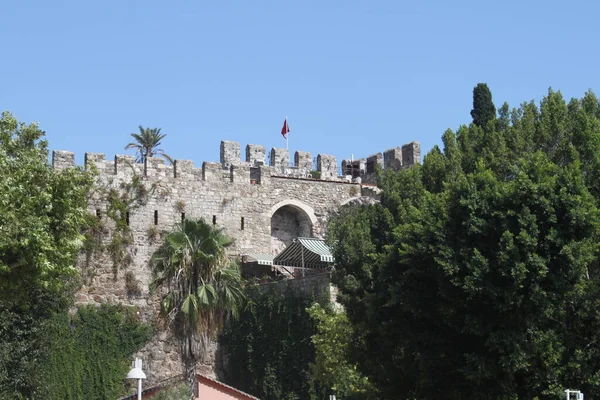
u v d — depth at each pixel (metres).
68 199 44.25
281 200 89.56
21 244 41.06
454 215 49.81
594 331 48.50
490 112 84.06
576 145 55.69
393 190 65.81
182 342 65.00
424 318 51.28
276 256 83.62
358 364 59.69
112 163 83.31
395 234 52.94
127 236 82.06
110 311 79.62
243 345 80.00
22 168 43.31
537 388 47.50
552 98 62.06
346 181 92.62
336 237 67.44
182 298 65.69
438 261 47.88
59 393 75.31
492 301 47.34
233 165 88.00
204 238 67.56
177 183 85.19
